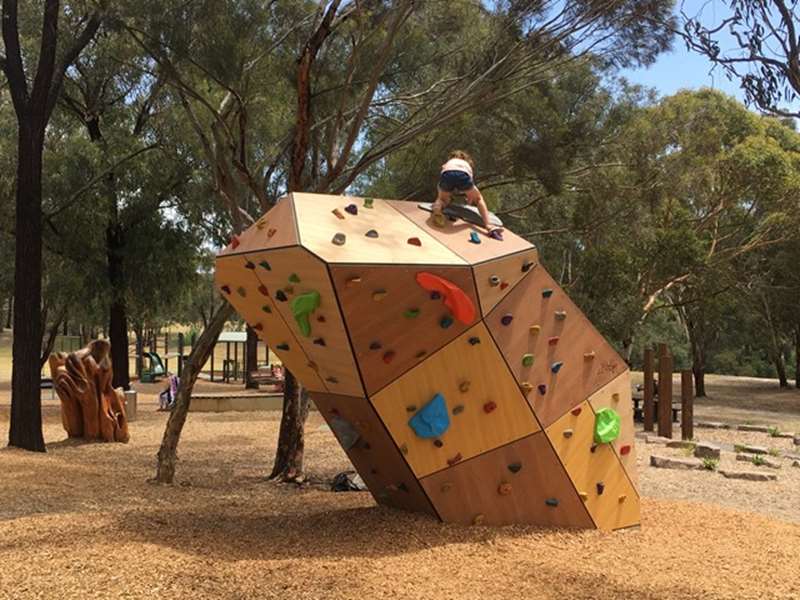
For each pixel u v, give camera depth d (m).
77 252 21.20
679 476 12.17
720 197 24.83
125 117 21.27
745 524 7.22
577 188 16.81
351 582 4.72
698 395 31.25
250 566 4.99
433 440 5.91
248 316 6.13
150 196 21.25
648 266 23.05
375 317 5.32
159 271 22.17
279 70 11.47
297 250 5.04
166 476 10.63
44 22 13.58
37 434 13.46
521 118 12.40
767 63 5.24
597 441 6.54
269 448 15.47
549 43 9.77
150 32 9.88
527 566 5.25
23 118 13.45
